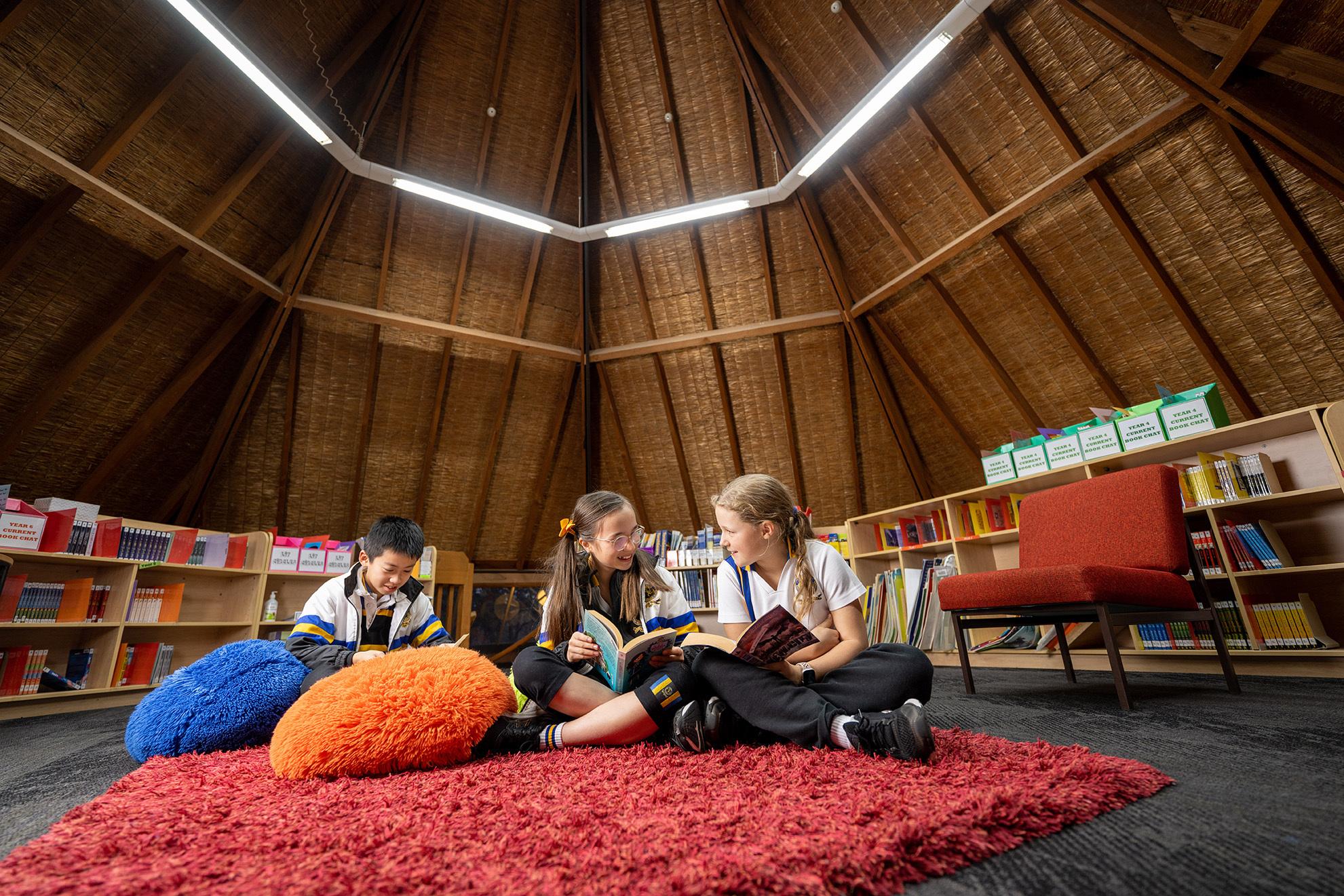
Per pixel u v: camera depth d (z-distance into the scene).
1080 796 0.92
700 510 7.15
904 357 5.91
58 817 1.18
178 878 0.72
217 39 3.69
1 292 4.07
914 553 4.75
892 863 0.71
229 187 4.57
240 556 4.58
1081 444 3.75
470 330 6.12
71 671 3.65
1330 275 3.87
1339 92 3.05
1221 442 3.23
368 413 6.13
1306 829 0.81
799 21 4.95
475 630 7.09
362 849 0.80
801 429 6.64
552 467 7.14
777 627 1.31
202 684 1.84
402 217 5.58
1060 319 4.92
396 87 5.20
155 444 5.22
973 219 5.03
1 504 3.26
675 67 5.50
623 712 1.46
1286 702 1.91
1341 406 2.76
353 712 1.35
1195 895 0.65
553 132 5.78
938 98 4.72
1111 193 4.32
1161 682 2.60
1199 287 4.35
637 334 6.61
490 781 1.16
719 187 5.92
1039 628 3.85
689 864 0.70
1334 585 2.94
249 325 5.36
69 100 3.83
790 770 1.14
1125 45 3.57
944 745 1.32
